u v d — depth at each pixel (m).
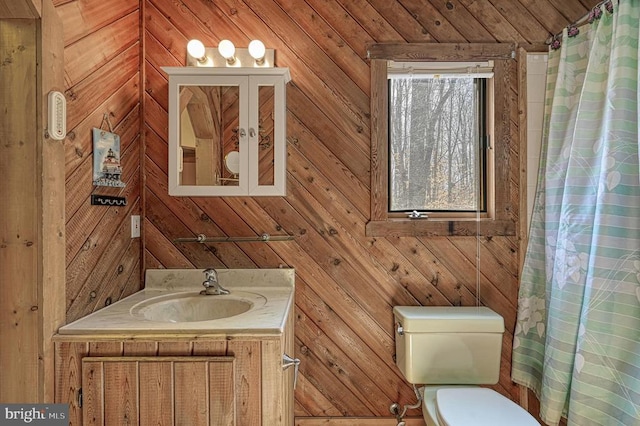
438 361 1.65
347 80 1.86
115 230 1.63
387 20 1.86
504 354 1.87
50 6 1.20
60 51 1.25
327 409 1.88
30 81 1.17
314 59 1.86
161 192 1.86
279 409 1.18
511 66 1.86
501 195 1.87
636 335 1.37
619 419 1.39
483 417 1.32
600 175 1.48
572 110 1.71
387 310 1.87
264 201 1.87
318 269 1.87
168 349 1.18
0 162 1.17
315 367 1.88
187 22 1.86
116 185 1.59
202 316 1.68
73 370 1.17
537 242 1.83
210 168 1.76
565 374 1.58
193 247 1.87
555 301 1.65
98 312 1.43
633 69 1.42
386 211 1.87
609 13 1.54
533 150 1.86
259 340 1.17
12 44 1.17
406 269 1.88
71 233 1.35
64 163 1.27
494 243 1.88
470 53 1.86
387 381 1.87
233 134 1.75
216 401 1.17
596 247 1.46
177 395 1.17
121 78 1.68
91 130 1.47
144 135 1.85
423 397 1.61
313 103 1.86
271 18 1.86
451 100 1.91
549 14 1.86
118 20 1.65
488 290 1.87
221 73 1.72
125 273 1.71
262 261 1.87
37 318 1.16
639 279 1.37
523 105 1.86
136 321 1.29
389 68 1.87
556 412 1.59
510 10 1.86
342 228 1.87
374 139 1.85
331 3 1.86
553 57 1.81
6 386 1.15
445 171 1.92
